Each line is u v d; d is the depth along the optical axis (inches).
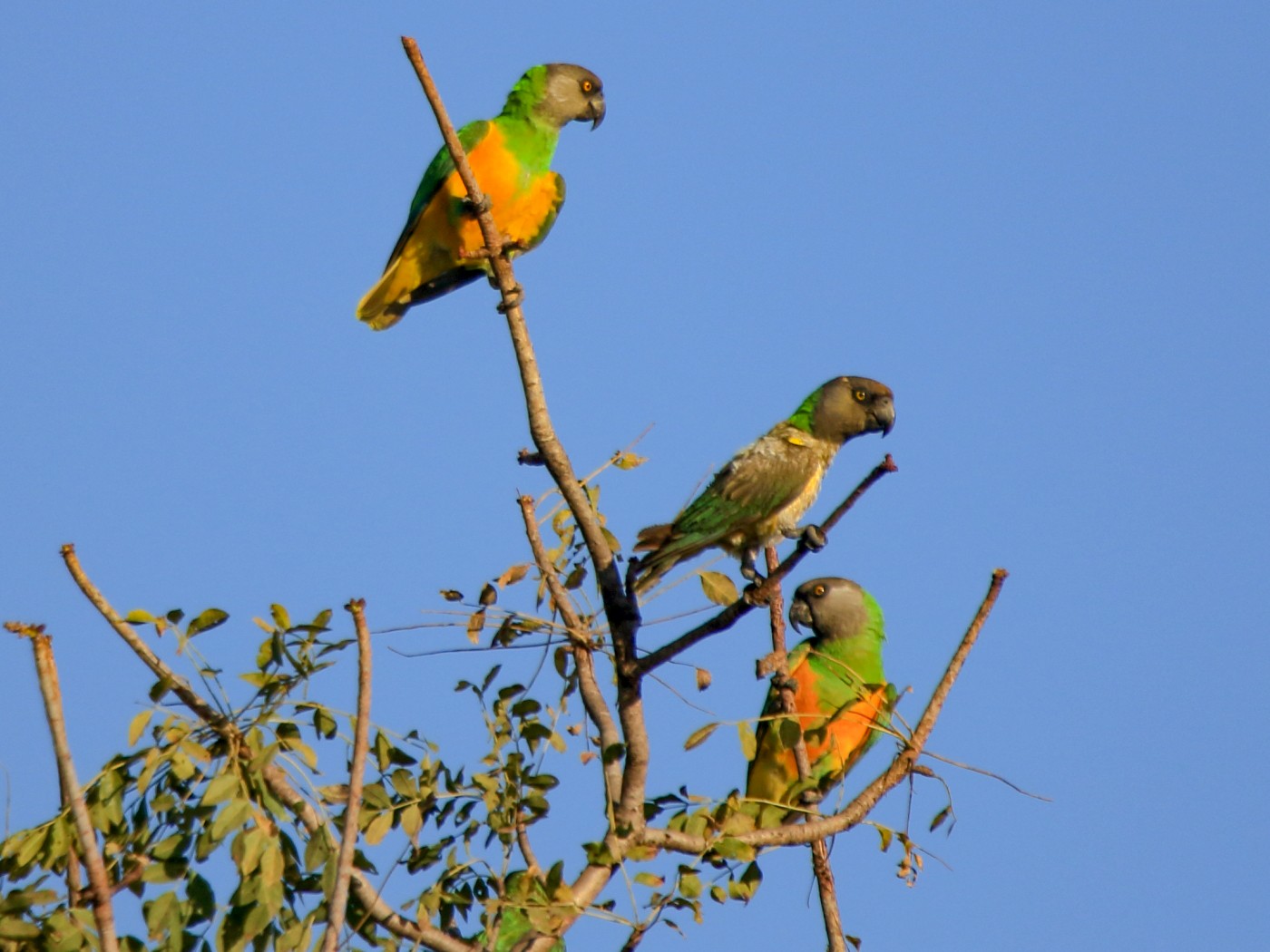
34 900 336.5
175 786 363.3
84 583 360.5
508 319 474.9
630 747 424.2
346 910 375.6
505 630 429.1
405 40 490.9
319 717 370.6
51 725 313.4
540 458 459.5
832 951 443.5
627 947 362.6
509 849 387.9
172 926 335.0
